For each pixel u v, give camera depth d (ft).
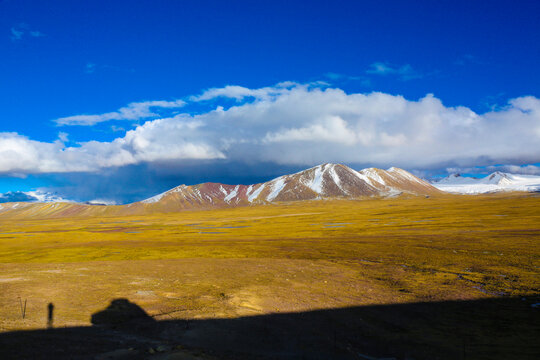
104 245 309.83
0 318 72.69
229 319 84.64
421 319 93.91
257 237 372.79
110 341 63.05
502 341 77.77
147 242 336.49
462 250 222.69
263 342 71.15
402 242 275.80
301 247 268.00
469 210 588.09
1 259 228.02
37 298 92.68
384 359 66.08
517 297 116.26
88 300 95.14
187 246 286.05
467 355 69.15
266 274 148.87
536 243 233.96
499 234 291.79
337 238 329.52
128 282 122.31
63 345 58.13
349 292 120.98
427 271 162.61
